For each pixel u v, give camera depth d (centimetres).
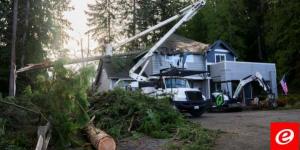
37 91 895
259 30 4353
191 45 3428
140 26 4778
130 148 863
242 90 2630
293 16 3500
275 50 4003
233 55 3538
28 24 2827
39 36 2864
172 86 1717
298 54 3459
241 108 2345
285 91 2858
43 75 896
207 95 3144
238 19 4391
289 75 3550
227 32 4228
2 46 2756
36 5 2883
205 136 909
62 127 812
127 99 1106
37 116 870
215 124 1295
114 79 2897
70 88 826
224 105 2291
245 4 4400
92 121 982
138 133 987
